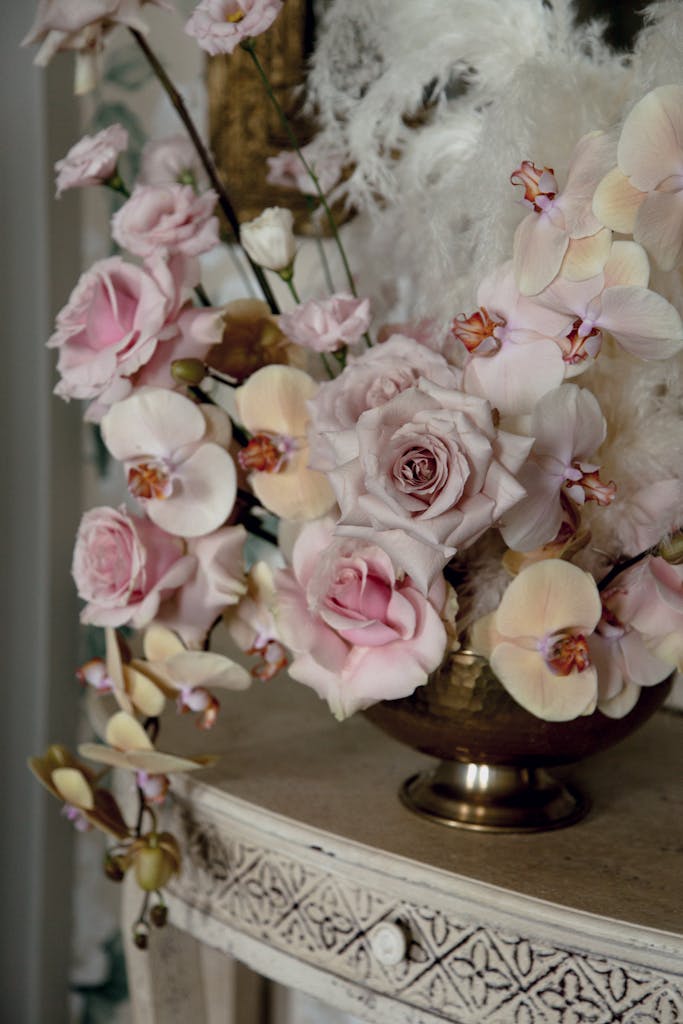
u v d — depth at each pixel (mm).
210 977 1049
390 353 562
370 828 659
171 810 758
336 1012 1117
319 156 752
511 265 549
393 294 821
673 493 563
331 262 971
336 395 561
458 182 619
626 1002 555
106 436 636
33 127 1054
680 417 565
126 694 690
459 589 599
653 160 493
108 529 647
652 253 511
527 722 605
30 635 1138
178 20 1052
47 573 1118
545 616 570
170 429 624
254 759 774
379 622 562
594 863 620
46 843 1155
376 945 628
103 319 631
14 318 1093
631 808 704
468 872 602
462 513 493
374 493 489
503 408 543
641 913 559
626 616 589
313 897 663
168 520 632
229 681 675
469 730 618
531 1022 584
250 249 648
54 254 1084
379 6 692
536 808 671
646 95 493
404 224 746
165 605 662
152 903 808
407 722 641
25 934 1183
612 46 747
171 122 1076
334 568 570
